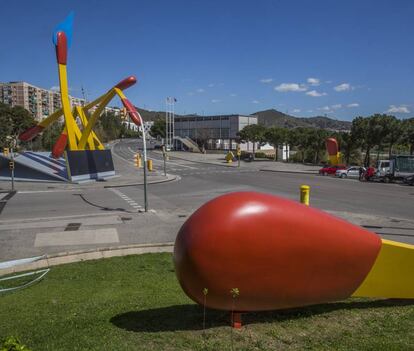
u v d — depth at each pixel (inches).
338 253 206.5
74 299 294.2
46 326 225.3
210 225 188.5
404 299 247.0
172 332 204.2
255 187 1327.5
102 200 1010.1
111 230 620.1
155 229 627.8
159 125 5265.8
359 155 2822.3
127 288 326.3
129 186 1378.0
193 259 188.1
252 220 190.7
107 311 250.1
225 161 3019.2
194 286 193.9
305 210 202.7
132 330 210.5
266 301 199.8
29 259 437.4
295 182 1526.8
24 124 3582.7
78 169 1473.9
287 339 192.9
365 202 968.3
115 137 6456.7
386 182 1678.2
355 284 216.8
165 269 395.9
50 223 685.9
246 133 3531.0
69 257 440.1
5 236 581.3
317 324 211.8
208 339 193.2
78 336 203.9
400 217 749.9
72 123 1476.4
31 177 1494.8
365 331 203.8
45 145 3184.1
